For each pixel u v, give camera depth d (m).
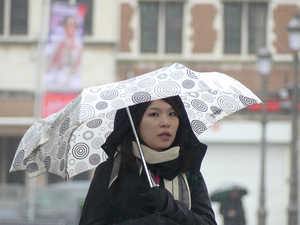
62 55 53.31
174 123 8.08
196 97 9.72
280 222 61.03
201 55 61.59
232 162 61.69
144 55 61.22
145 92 7.40
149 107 8.04
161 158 7.93
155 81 7.57
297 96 37.81
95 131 9.30
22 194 40.88
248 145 61.88
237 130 61.66
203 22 61.75
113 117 9.29
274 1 61.50
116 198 7.84
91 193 7.86
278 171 61.59
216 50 61.59
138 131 8.13
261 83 61.38
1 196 40.72
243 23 61.69
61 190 41.41
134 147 8.02
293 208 37.19
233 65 61.66
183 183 8.09
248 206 61.03
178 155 8.11
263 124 43.41
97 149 9.27
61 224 31.67
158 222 7.27
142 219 7.39
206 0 61.81
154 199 7.43
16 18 60.75
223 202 40.25
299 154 56.84
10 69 60.66
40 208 40.72
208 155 61.88
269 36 61.50
